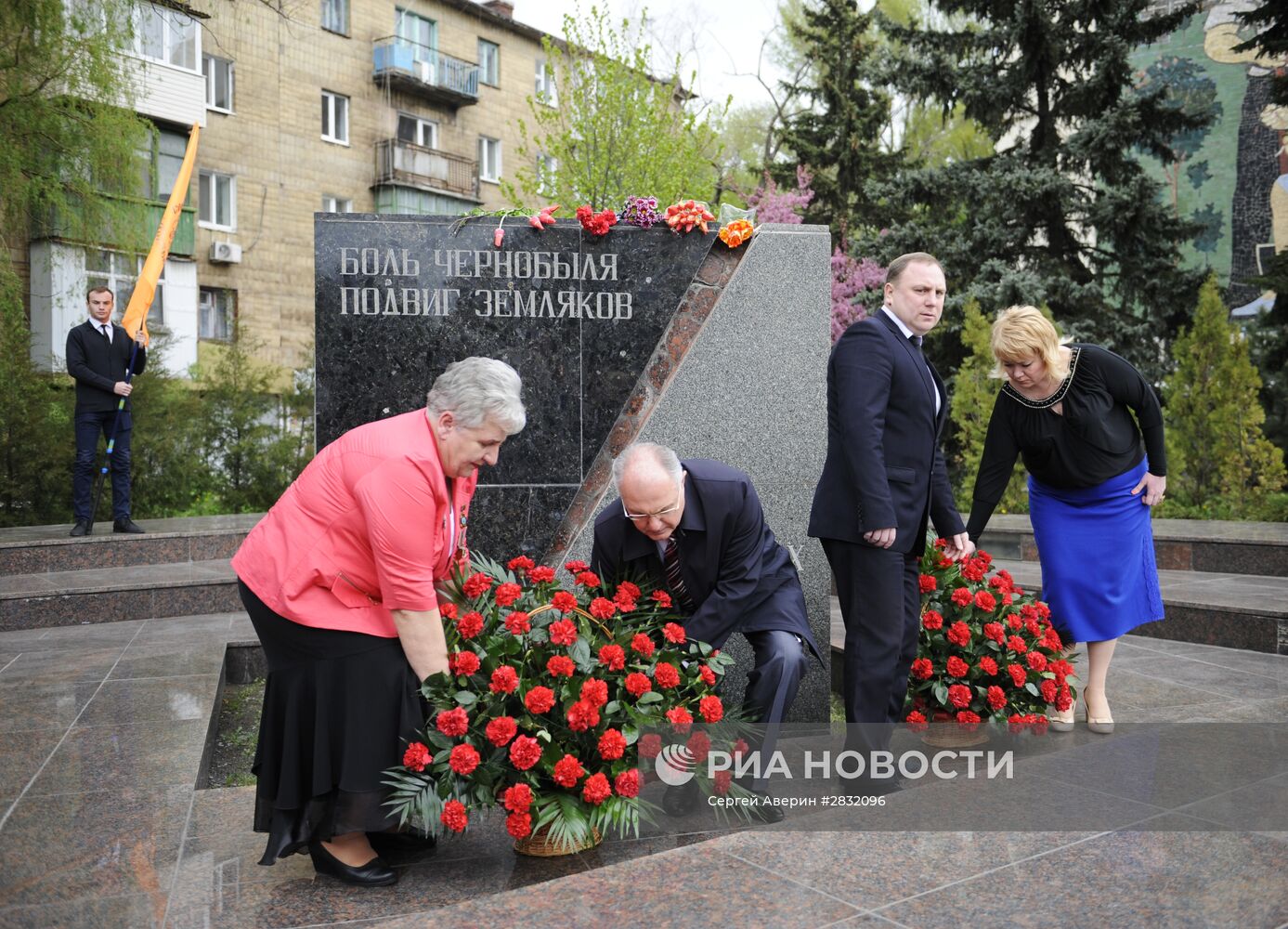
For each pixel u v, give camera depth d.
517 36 24.78
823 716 4.03
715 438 4.04
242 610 6.19
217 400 12.91
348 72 21.28
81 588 5.71
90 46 9.57
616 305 4.00
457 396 2.44
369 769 2.38
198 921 2.16
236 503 12.46
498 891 2.36
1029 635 3.53
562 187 14.60
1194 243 24.39
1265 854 2.17
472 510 3.96
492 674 2.46
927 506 3.21
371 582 2.44
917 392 3.17
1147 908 1.89
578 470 4.00
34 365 10.35
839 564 3.20
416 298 3.88
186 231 17.64
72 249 12.55
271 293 19.95
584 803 2.48
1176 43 25.64
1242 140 24.89
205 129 18.73
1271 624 4.93
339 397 3.84
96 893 2.29
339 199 21.23
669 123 14.71
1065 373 3.55
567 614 2.69
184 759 3.22
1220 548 6.80
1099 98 14.64
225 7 18.47
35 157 9.74
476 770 2.41
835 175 20.91
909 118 22.55
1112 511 3.56
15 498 9.79
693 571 3.05
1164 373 14.73
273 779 2.46
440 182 22.70
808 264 4.06
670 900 1.94
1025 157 15.23
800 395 4.07
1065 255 15.26
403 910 2.23
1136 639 5.35
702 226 4.03
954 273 15.23
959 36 15.62
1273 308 12.50
